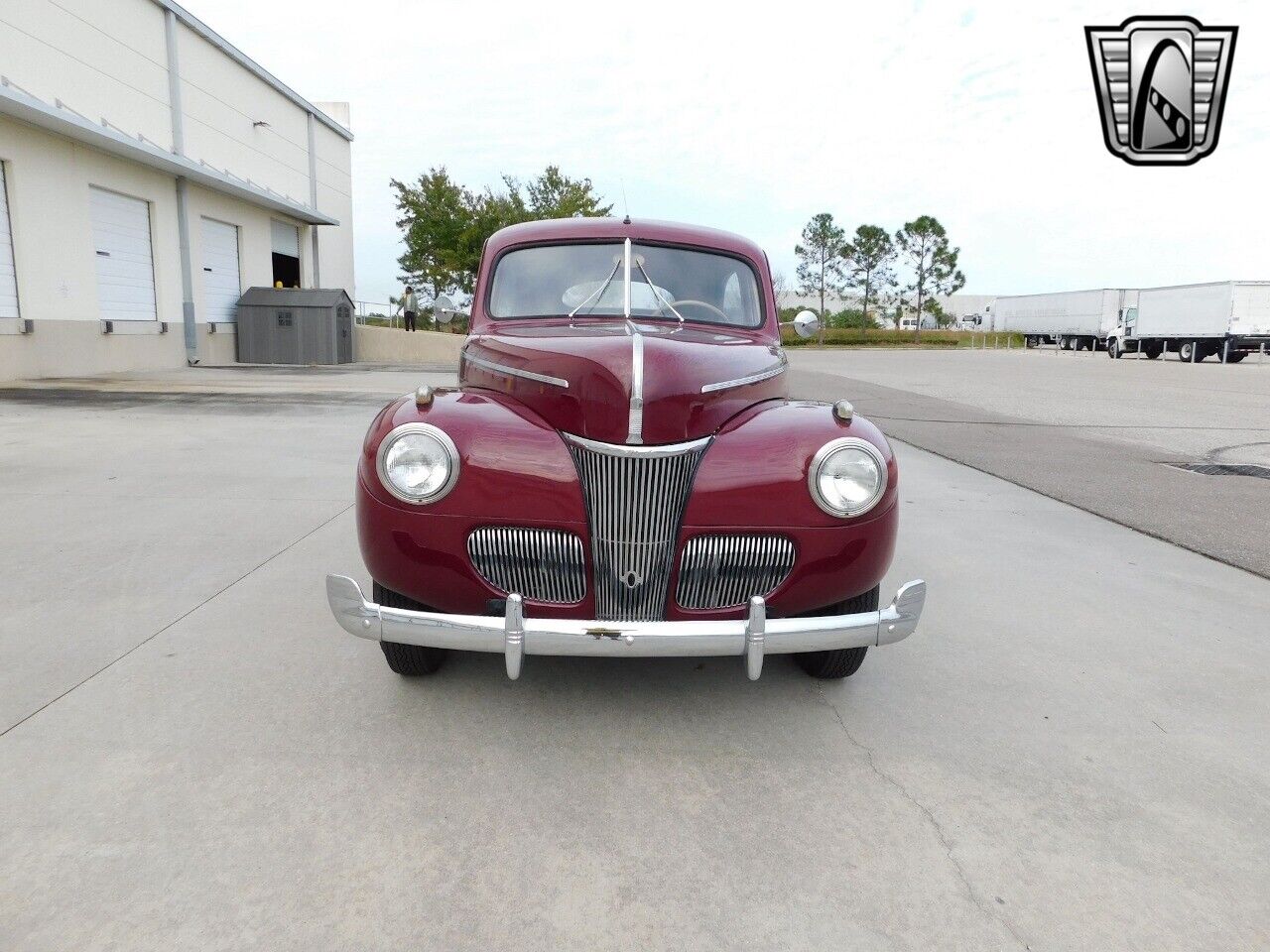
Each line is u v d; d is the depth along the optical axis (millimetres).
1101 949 1790
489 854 2047
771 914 1870
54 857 1971
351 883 1926
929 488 6711
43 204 13172
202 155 17672
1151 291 33938
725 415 2779
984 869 2047
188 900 1844
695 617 2600
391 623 2420
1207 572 4566
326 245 24750
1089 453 8578
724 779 2410
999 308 53375
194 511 5203
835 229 54750
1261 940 1830
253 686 2883
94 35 14102
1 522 4855
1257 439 9750
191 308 17266
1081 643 3514
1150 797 2375
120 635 3285
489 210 26891
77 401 10594
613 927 1816
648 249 3895
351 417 9500
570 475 2551
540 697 2881
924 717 2822
